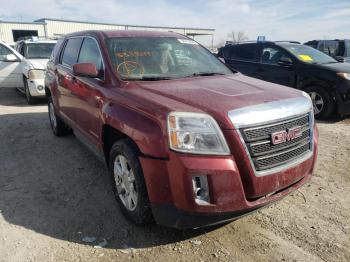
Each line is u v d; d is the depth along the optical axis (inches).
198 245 127.8
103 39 174.7
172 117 114.0
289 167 126.4
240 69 383.6
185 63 175.2
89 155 216.4
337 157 215.6
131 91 141.1
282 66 345.1
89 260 120.0
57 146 234.2
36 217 146.1
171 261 119.6
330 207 154.5
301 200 160.4
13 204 156.9
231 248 126.3
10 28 1633.9
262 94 132.6
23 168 198.1
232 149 113.8
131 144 130.9
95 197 163.0
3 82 398.6
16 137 256.7
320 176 186.7
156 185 117.7
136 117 127.4
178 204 113.8
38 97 375.9
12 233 134.8
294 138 128.0
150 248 126.3
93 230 136.8
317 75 316.8
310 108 138.6
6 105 384.2
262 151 118.7
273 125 120.6
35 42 432.1
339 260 120.0
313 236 133.2
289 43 369.1
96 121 161.6
